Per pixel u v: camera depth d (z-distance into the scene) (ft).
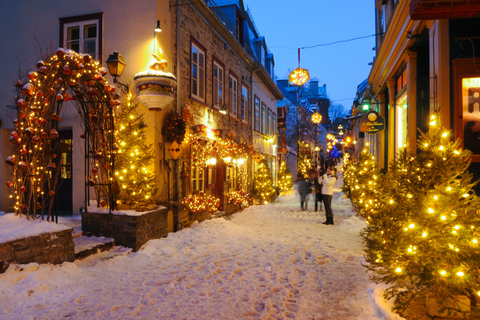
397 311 12.40
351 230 30.04
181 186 29.45
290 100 111.65
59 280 15.87
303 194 45.50
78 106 25.90
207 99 35.47
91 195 27.30
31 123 17.79
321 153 160.35
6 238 15.08
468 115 17.29
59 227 17.89
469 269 11.52
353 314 12.93
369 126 35.99
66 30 28.43
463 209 12.26
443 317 12.04
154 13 26.04
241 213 42.55
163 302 14.20
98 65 21.44
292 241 26.07
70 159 30.09
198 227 29.35
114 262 19.54
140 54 26.21
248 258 21.22
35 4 29.25
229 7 47.37
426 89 24.98
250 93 53.16
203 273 18.10
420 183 13.07
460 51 17.56
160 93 24.64
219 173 39.58
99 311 13.19
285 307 13.78
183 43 29.91
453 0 14.48
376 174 29.68
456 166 12.87
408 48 25.29
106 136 23.45
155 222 24.29
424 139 14.07
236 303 14.17
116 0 26.96
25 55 29.37
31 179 17.71
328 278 17.49
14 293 13.83
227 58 42.19
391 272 12.92
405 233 12.74
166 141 27.02
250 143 52.65
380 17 41.47
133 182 23.77
